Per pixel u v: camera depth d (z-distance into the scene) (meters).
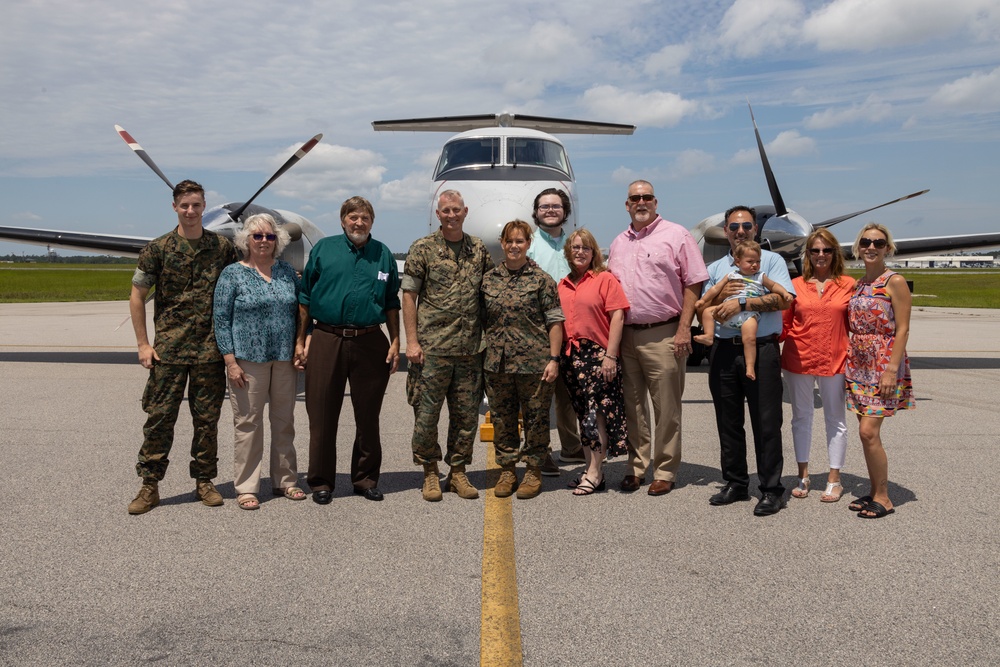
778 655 2.73
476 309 4.62
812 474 5.28
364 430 4.68
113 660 2.68
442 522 4.23
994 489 4.84
